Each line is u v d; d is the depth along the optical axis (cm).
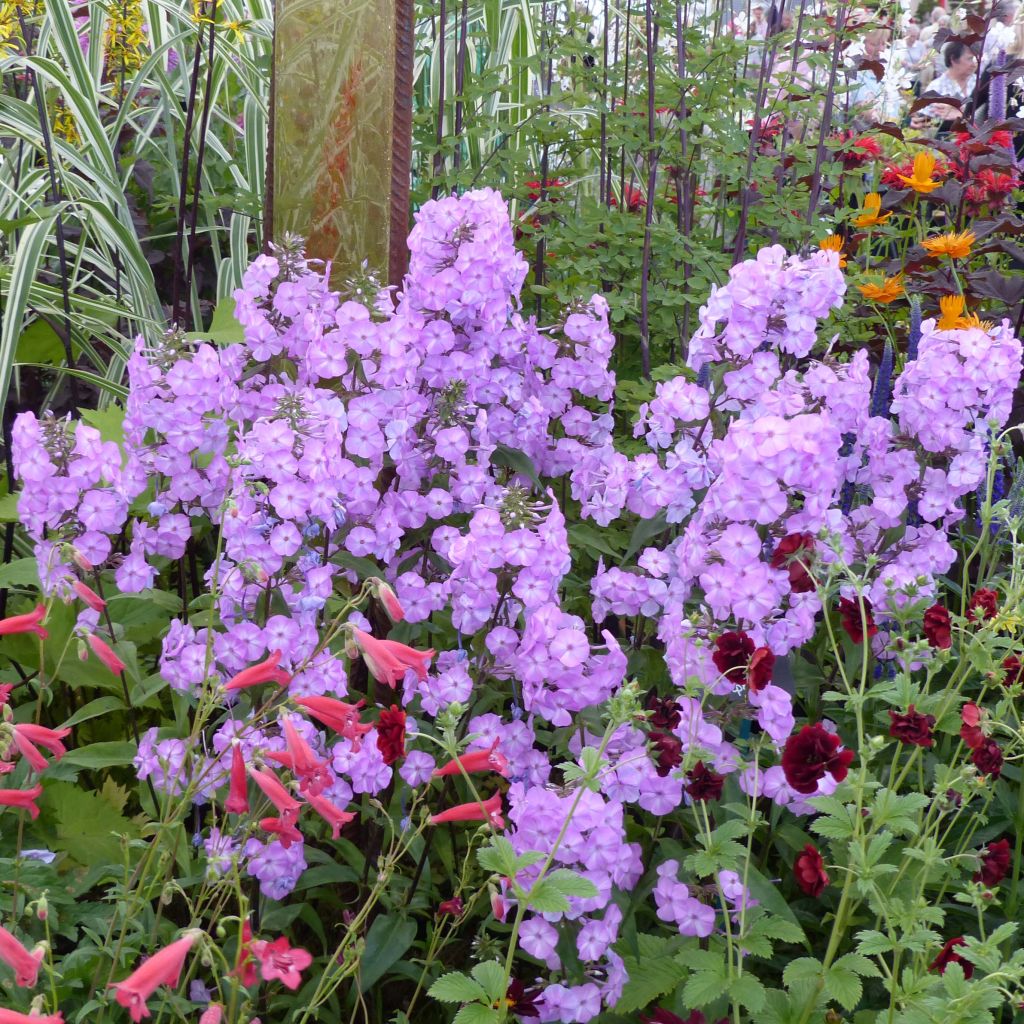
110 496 220
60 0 354
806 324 232
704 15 416
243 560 200
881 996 214
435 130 394
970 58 509
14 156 371
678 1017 188
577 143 407
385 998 226
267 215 267
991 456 232
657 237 347
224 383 232
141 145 406
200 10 345
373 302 247
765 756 223
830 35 402
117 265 367
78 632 187
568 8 407
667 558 230
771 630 210
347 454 235
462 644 251
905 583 234
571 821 185
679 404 237
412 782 213
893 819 175
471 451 257
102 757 219
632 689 166
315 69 251
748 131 380
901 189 443
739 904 198
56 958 209
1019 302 385
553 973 198
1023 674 210
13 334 291
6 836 219
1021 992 187
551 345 277
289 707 177
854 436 274
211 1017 138
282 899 226
